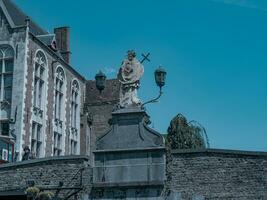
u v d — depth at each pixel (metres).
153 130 17.50
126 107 17.95
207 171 16.86
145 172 17.09
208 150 16.97
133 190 17.12
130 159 17.36
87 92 36.00
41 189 17.92
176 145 28.14
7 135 24.86
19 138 24.42
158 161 17.06
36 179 18.11
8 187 18.28
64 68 31.02
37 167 18.23
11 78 25.78
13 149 24.00
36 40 26.98
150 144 17.28
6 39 26.19
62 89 30.75
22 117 24.80
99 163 17.62
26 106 25.33
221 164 16.86
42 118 27.41
